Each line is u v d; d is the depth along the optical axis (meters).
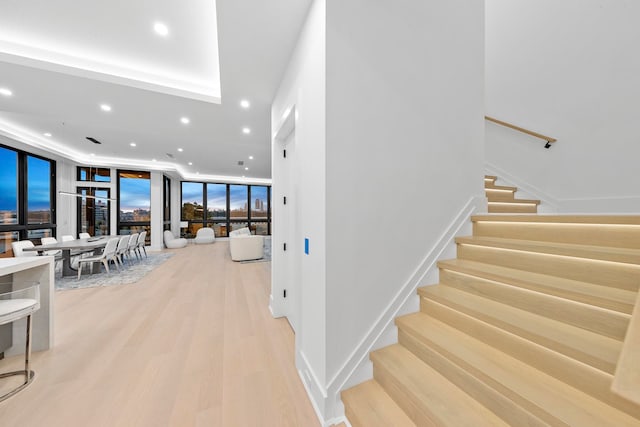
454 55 2.04
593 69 2.61
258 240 6.68
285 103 2.54
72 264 5.73
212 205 10.96
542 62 3.00
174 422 1.44
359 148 1.60
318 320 1.57
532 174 3.10
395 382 1.35
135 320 2.82
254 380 1.81
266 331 2.58
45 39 2.47
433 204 1.91
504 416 1.03
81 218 7.34
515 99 3.26
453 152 2.02
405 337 1.62
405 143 1.78
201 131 4.64
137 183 8.20
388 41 1.73
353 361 1.54
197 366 1.97
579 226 1.53
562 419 0.85
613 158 2.49
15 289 1.94
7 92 3.02
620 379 0.49
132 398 1.62
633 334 0.64
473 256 1.89
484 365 1.17
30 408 1.53
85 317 2.90
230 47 2.23
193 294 3.78
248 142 5.41
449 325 1.58
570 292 1.17
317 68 1.62
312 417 1.49
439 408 1.11
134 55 2.73
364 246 1.62
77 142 5.59
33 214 5.92
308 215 1.77
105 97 3.17
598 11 2.55
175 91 3.13
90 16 2.20
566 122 2.81
